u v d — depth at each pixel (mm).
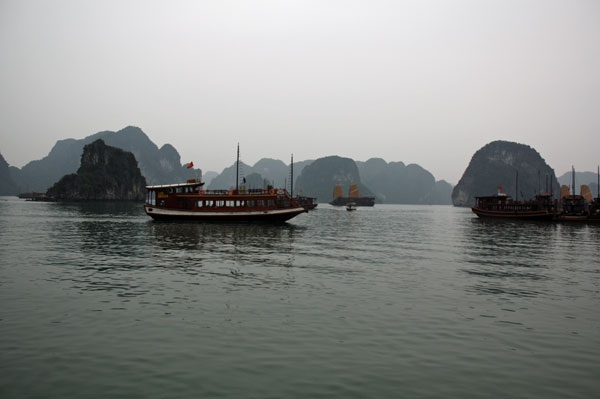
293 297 17859
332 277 22453
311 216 103188
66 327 13484
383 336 13195
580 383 10250
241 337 12820
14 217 74188
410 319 15039
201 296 17781
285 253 31562
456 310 16391
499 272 25266
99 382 9773
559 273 25328
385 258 30156
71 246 33906
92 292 18203
